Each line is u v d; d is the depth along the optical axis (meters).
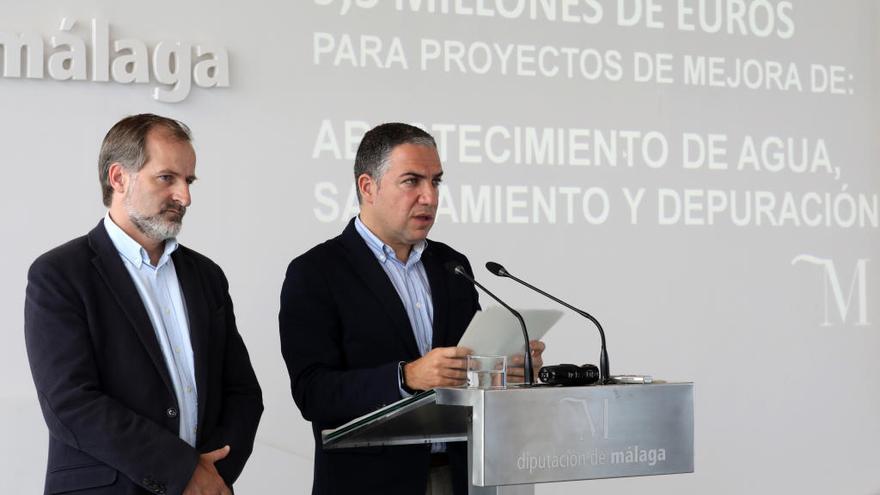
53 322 2.19
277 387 3.82
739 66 4.69
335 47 3.97
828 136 4.85
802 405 4.71
